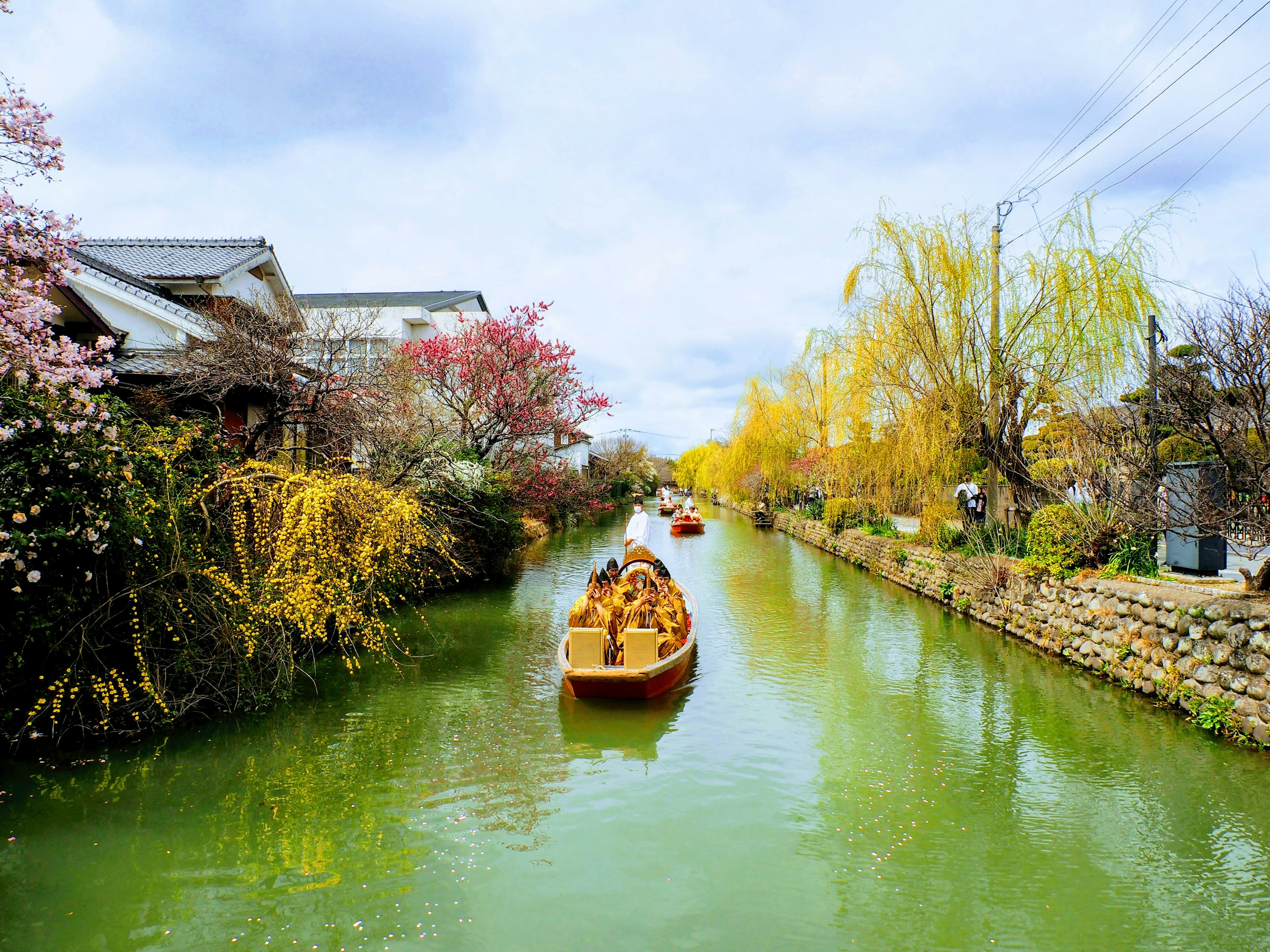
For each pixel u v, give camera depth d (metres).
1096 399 11.08
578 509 25.78
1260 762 6.25
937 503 13.87
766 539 28.28
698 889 4.51
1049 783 6.02
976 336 12.69
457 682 8.49
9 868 4.57
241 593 6.88
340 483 7.93
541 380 16.98
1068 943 4.06
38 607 5.58
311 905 4.26
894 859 4.89
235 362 9.47
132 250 15.99
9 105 5.50
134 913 4.16
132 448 6.69
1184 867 4.81
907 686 8.62
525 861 4.79
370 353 17.25
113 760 6.05
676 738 6.95
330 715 7.30
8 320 5.69
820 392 28.69
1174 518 8.21
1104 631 8.82
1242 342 6.59
